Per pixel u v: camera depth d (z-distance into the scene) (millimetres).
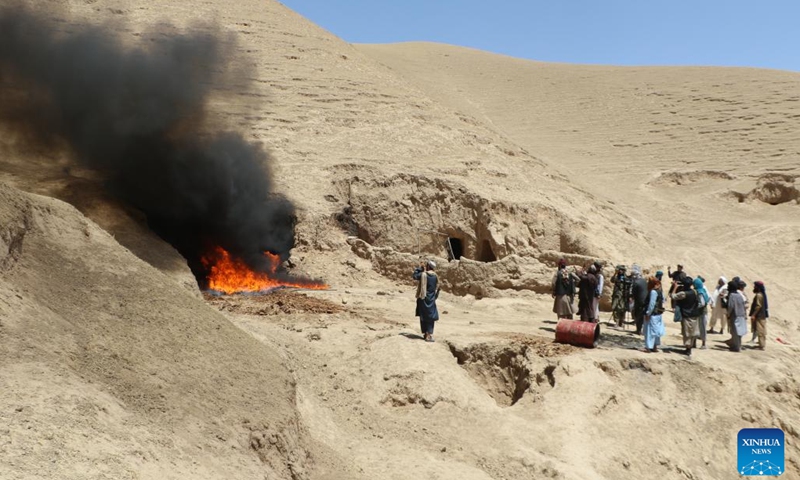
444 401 11945
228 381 7406
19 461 4430
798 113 43062
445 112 37000
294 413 7867
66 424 5082
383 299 18438
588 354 13305
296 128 30609
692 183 37531
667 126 45188
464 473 9711
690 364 13477
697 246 29047
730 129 42719
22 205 8023
